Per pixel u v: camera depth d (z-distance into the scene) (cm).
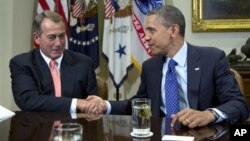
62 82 207
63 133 98
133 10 332
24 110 189
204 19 344
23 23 344
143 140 120
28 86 196
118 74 336
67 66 212
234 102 158
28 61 207
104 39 338
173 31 180
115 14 335
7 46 331
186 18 350
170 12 180
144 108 128
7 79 332
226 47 344
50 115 167
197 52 184
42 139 123
